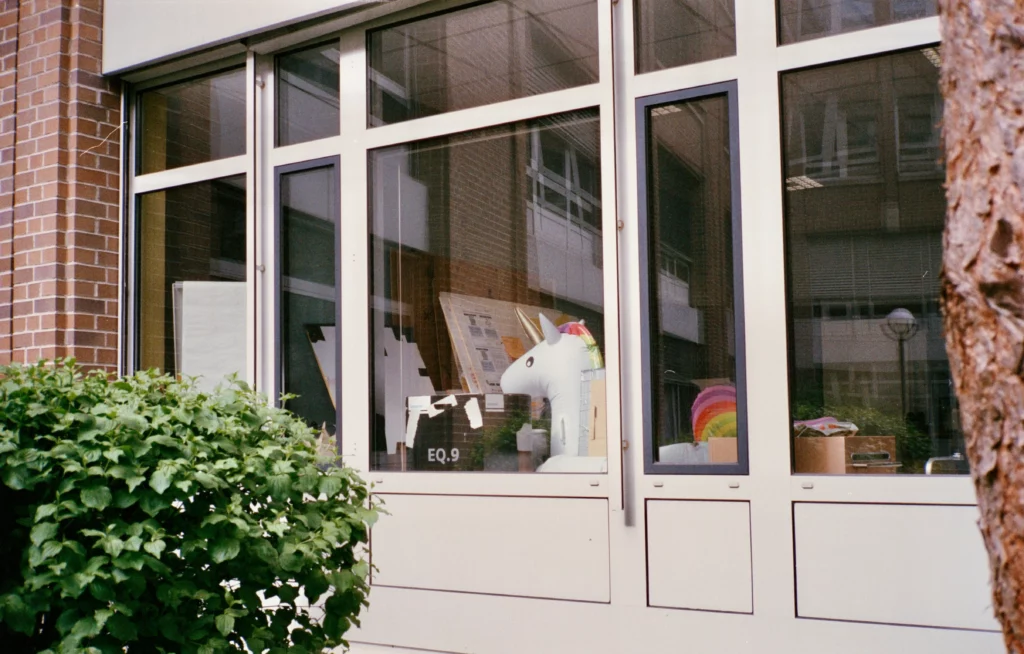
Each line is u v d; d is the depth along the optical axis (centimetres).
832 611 377
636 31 436
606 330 433
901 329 380
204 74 580
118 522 276
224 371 563
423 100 499
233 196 563
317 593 299
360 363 507
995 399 169
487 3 483
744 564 395
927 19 377
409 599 473
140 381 325
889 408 380
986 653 350
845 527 376
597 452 438
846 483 377
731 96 411
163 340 585
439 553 468
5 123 607
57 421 288
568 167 454
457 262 486
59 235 583
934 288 376
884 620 367
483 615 454
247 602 289
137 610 279
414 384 493
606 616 423
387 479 485
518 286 466
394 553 479
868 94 390
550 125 462
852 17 392
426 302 494
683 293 419
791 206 402
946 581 359
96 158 591
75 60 585
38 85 594
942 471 369
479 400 474
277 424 327
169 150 591
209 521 279
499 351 470
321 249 526
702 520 405
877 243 386
